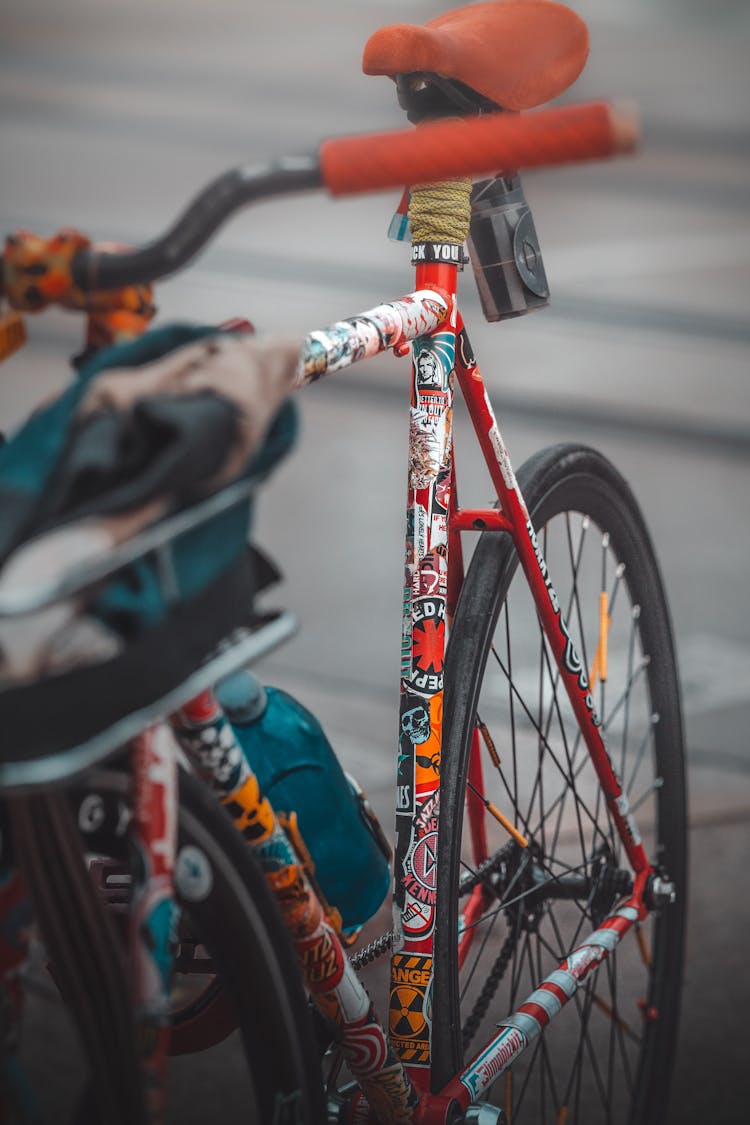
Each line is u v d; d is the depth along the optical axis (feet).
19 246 4.18
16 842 4.39
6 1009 4.56
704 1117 8.48
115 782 4.48
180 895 4.75
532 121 3.91
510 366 27.09
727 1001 9.59
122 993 4.48
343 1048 5.75
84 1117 5.05
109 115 56.95
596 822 8.05
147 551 3.91
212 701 4.81
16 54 71.87
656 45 89.71
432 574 6.35
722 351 28.55
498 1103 8.36
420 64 5.96
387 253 35.88
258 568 4.70
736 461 22.54
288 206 40.65
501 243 6.72
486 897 7.72
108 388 4.04
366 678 15.08
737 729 13.92
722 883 11.04
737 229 40.29
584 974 7.27
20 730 3.70
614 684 13.84
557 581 15.71
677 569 18.22
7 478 4.01
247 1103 8.20
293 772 5.98
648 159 50.01
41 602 3.52
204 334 4.43
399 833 6.34
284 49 79.20
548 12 6.51
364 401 25.17
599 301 31.94
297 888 5.28
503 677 14.44
